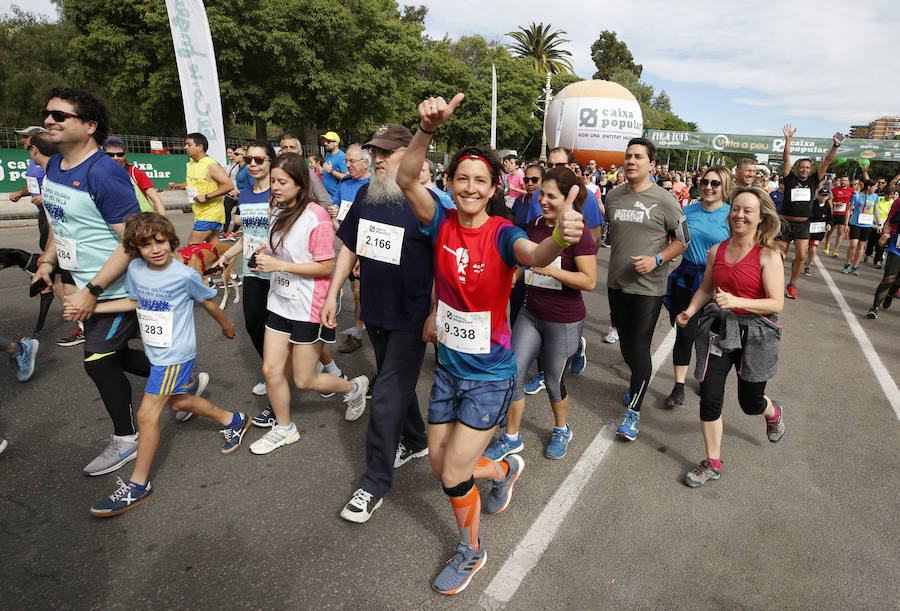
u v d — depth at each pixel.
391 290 2.64
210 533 2.59
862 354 5.54
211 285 6.92
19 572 2.32
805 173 7.68
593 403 4.16
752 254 2.92
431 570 2.38
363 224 2.66
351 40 24.39
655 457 3.39
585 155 23.20
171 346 2.77
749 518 2.81
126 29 21.98
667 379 4.70
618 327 3.81
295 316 3.08
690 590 2.31
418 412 3.18
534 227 3.52
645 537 2.63
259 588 2.26
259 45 20.84
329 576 2.34
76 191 2.77
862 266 11.50
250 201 3.57
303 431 3.56
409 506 2.83
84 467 3.09
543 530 2.66
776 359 3.02
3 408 3.72
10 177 12.68
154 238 2.62
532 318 3.21
